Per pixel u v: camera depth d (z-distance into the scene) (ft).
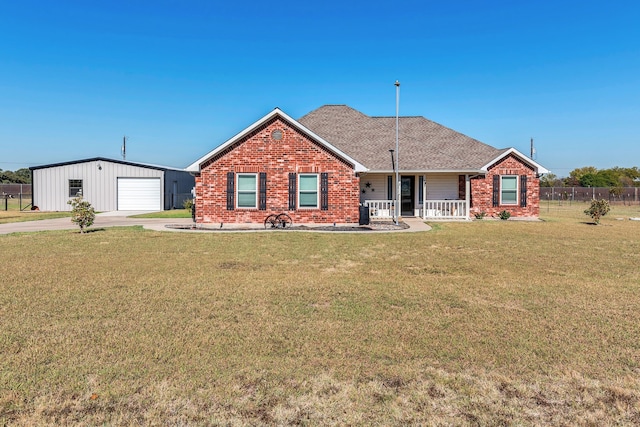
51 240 46.93
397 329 17.83
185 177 132.16
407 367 14.23
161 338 16.61
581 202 173.37
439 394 12.53
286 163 63.52
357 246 43.06
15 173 284.00
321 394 12.48
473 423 11.07
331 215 63.87
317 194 63.87
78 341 16.17
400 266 32.58
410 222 70.49
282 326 18.12
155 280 26.86
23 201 163.02
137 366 14.10
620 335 17.17
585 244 44.83
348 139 85.35
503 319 19.15
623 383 13.17
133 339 16.46
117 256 36.52
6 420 10.96
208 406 11.77
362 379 13.41
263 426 10.89
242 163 63.36
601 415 11.44
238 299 22.35
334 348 15.76
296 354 15.21
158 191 112.47
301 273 29.48
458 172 75.41
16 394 12.20
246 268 31.37
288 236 50.72
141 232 55.06
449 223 68.80
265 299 22.38
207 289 24.50
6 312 19.83
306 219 63.82
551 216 93.25
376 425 10.97
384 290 24.52
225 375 13.55
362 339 16.67
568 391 12.71
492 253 38.96
